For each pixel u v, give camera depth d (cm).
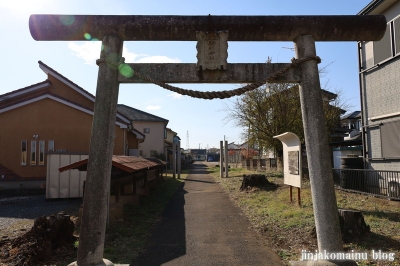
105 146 378
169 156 3778
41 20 401
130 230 689
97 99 387
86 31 403
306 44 404
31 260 482
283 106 1964
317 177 380
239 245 581
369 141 1242
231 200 1128
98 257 364
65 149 1539
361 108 1284
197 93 389
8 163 1495
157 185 1636
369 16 410
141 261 503
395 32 1104
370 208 821
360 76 1295
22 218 875
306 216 725
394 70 1107
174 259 510
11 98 1666
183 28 401
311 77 397
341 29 405
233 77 402
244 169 2830
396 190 941
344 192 1110
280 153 2097
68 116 1562
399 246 514
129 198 990
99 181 370
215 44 400
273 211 825
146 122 3416
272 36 409
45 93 1547
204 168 3825
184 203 1073
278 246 568
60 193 1188
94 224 364
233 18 403
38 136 1529
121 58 404
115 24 399
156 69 404
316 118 390
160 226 738
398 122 1081
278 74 394
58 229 560
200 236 647
